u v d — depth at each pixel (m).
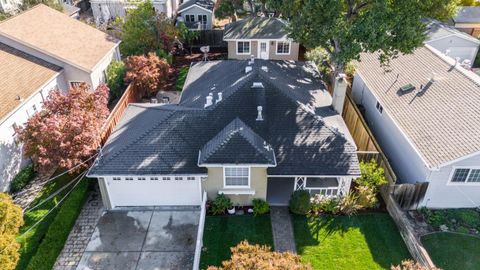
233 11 40.75
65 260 16.25
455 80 20.80
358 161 18.91
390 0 23.33
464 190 18.03
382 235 17.36
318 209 18.48
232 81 22.34
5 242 12.89
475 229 17.55
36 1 39.38
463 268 15.78
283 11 26.06
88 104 21.28
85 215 18.59
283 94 20.05
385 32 21.83
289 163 18.05
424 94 20.91
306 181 19.52
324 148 18.45
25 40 25.59
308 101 21.95
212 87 23.05
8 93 21.72
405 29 21.92
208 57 37.09
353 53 22.06
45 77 24.47
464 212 18.39
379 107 23.38
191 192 18.50
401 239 17.16
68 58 26.22
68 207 18.12
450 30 34.28
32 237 17.31
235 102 19.62
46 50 25.80
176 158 17.83
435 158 16.84
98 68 28.17
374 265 15.92
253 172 17.53
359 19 23.20
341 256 16.30
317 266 15.80
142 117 20.91
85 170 20.50
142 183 18.17
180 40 37.69
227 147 17.08
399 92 22.11
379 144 23.52
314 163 18.03
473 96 19.12
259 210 18.23
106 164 17.61
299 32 24.11
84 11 53.34
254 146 17.14
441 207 18.73
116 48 32.19
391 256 16.33
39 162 18.70
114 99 29.11
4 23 26.39
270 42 34.50
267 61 26.75
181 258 16.30
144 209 18.91
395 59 25.34
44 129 18.72
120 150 18.02
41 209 18.94
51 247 16.20
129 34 33.22
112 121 23.23
